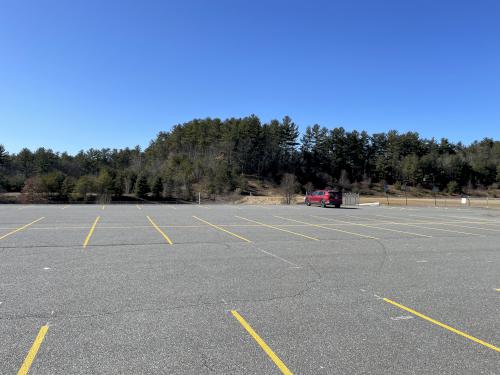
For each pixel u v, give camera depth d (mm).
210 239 12750
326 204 38031
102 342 4395
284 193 75438
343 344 4477
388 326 5070
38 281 7027
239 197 86812
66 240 11992
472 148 150375
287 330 4867
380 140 135000
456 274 8211
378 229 16969
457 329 5012
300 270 8328
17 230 14289
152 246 11156
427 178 124312
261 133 125250
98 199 73562
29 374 3666
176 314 5375
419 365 3994
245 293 6477
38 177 75312
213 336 4633
